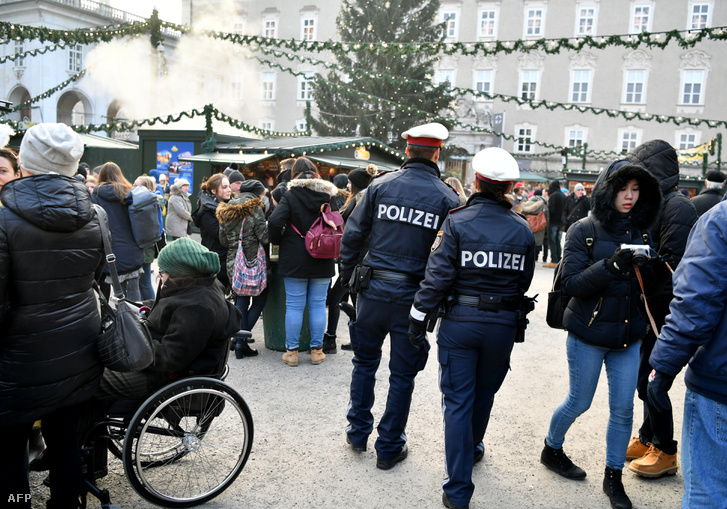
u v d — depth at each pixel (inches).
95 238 98.7
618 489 128.3
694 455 87.4
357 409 146.9
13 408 92.7
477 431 134.0
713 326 83.2
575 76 1552.7
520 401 188.2
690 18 1469.0
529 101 700.7
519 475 140.0
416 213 136.9
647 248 114.8
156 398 113.9
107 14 1438.2
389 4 1215.6
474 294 122.0
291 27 1749.5
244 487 129.5
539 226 486.6
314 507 123.0
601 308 123.2
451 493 121.5
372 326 141.0
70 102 1477.6
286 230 204.1
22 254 89.4
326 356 227.8
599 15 1521.9
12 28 457.1
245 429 126.2
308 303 215.0
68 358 95.7
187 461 138.9
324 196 201.9
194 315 118.8
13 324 91.3
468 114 1571.1
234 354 226.2
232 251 216.7
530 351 247.6
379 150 740.7
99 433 117.9
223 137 621.9
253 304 222.4
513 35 1577.3
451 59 1610.5
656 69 1499.8
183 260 121.2
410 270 137.1
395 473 139.0
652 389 89.4
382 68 1214.9
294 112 1731.1
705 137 1476.4
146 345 102.2
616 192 122.8
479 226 121.8
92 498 123.2
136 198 215.8
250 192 213.6
